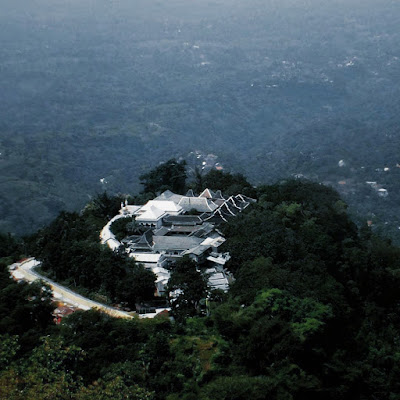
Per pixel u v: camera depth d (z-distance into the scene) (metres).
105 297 96.56
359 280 105.62
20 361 67.50
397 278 108.38
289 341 72.88
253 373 72.62
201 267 102.38
